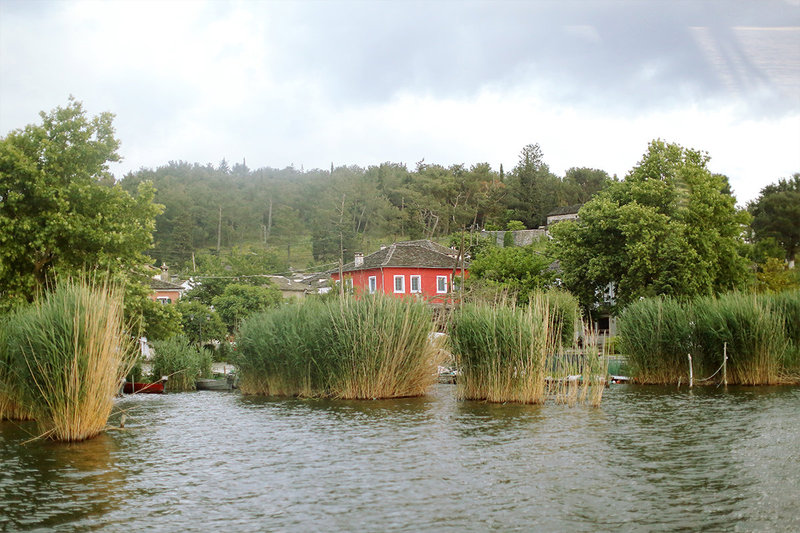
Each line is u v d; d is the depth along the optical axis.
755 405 24.33
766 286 54.88
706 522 11.32
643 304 32.66
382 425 21.38
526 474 14.59
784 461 15.52
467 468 15.21
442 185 147.50
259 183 190.00
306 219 175.62
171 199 148.00
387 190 170.25
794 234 74.81
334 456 16.80
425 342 28.47
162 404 29.59
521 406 24.86
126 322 32.50
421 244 88.81
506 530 11.01
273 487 13.83
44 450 17.67
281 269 119.19
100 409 19.19
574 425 20.70
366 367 27.83
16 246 30.88
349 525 11.33
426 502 12.59
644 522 11.34
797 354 31.09
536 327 25.55
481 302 29.58
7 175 31.03
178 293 77.44
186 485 14.05
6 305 29.53
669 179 52.88
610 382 31.94
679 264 49.22
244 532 11.05
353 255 129.75
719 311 30.59
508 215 143.38
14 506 12.56
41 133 32.97
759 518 11.51
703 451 16.70
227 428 21.62
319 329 28.72
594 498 12.73
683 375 31.59
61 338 18.30
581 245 55.19
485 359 26.02
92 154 33.75
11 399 22.23
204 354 42.91
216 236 157.00
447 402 26.31
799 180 82.31
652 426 20.36
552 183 164.50
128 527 11.37
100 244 32.88
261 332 30.95
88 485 14.08
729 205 53.53
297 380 30.64
